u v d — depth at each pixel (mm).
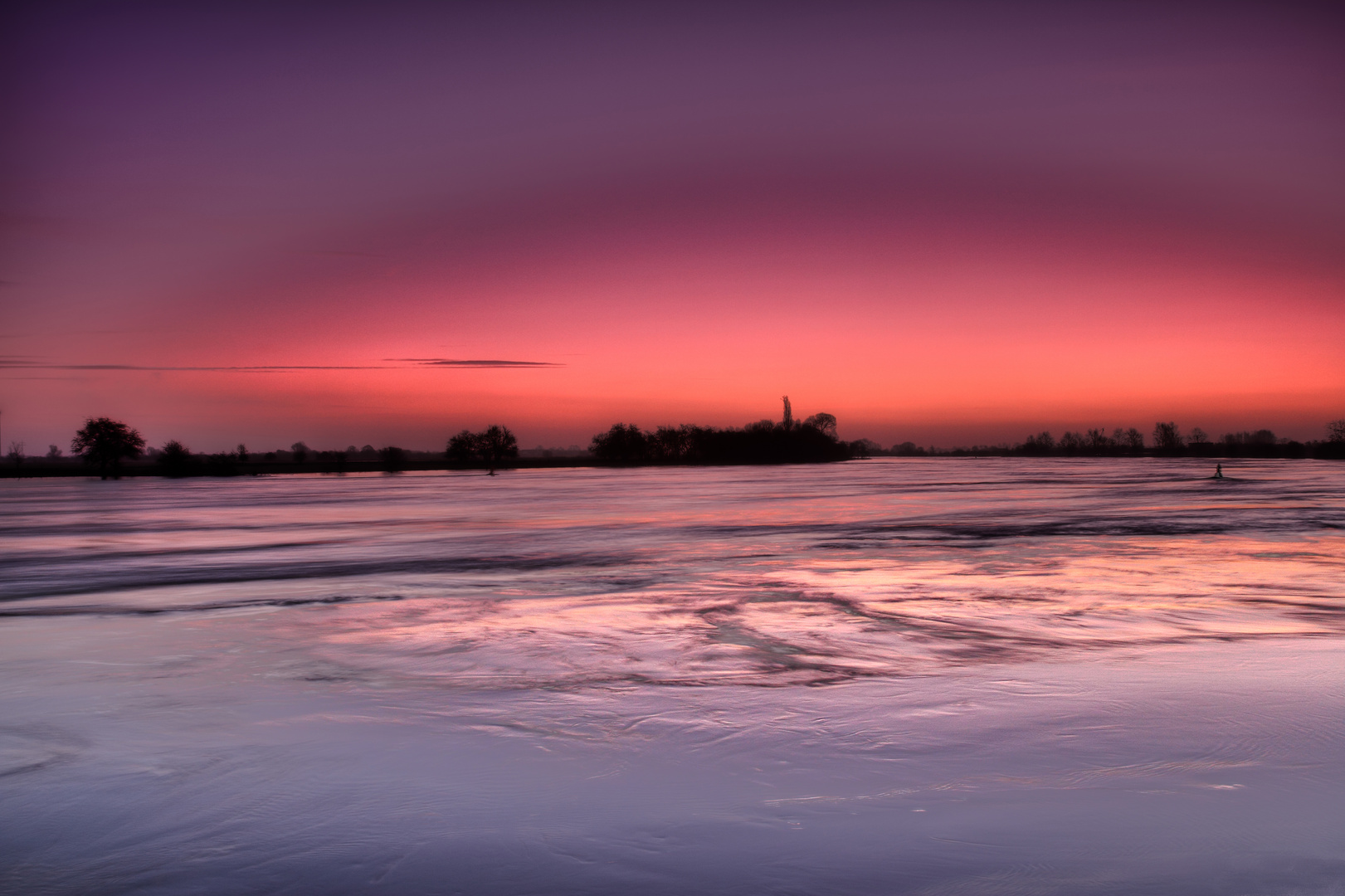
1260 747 5547
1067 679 7535
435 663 8648
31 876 4020
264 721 6562
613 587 14008
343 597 13109
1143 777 5016
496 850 4188
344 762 5570
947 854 4047
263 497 48469
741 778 5141
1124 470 86562
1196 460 149500
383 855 4164
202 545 21609
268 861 4133
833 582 14391
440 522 28594
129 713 6809
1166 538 21312
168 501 45375
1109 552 18484
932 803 4676
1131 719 6203
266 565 17391
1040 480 61281
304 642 9742
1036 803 4648
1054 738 5801
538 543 21266
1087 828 4305
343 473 104688
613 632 10250
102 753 5805
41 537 24375
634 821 4520
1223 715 6262
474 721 6504
